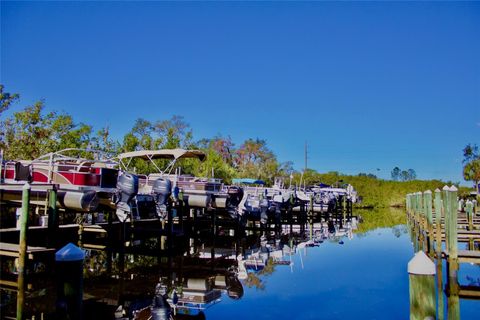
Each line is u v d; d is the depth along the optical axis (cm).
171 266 1350
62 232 1451
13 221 1622
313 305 889
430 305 387
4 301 867
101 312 833
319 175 5938
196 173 3450
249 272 1255
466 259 944
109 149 2806
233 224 2142
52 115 2502
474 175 4316
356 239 2192
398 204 5969
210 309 862
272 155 5944
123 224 1335
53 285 998
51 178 1269
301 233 2548
